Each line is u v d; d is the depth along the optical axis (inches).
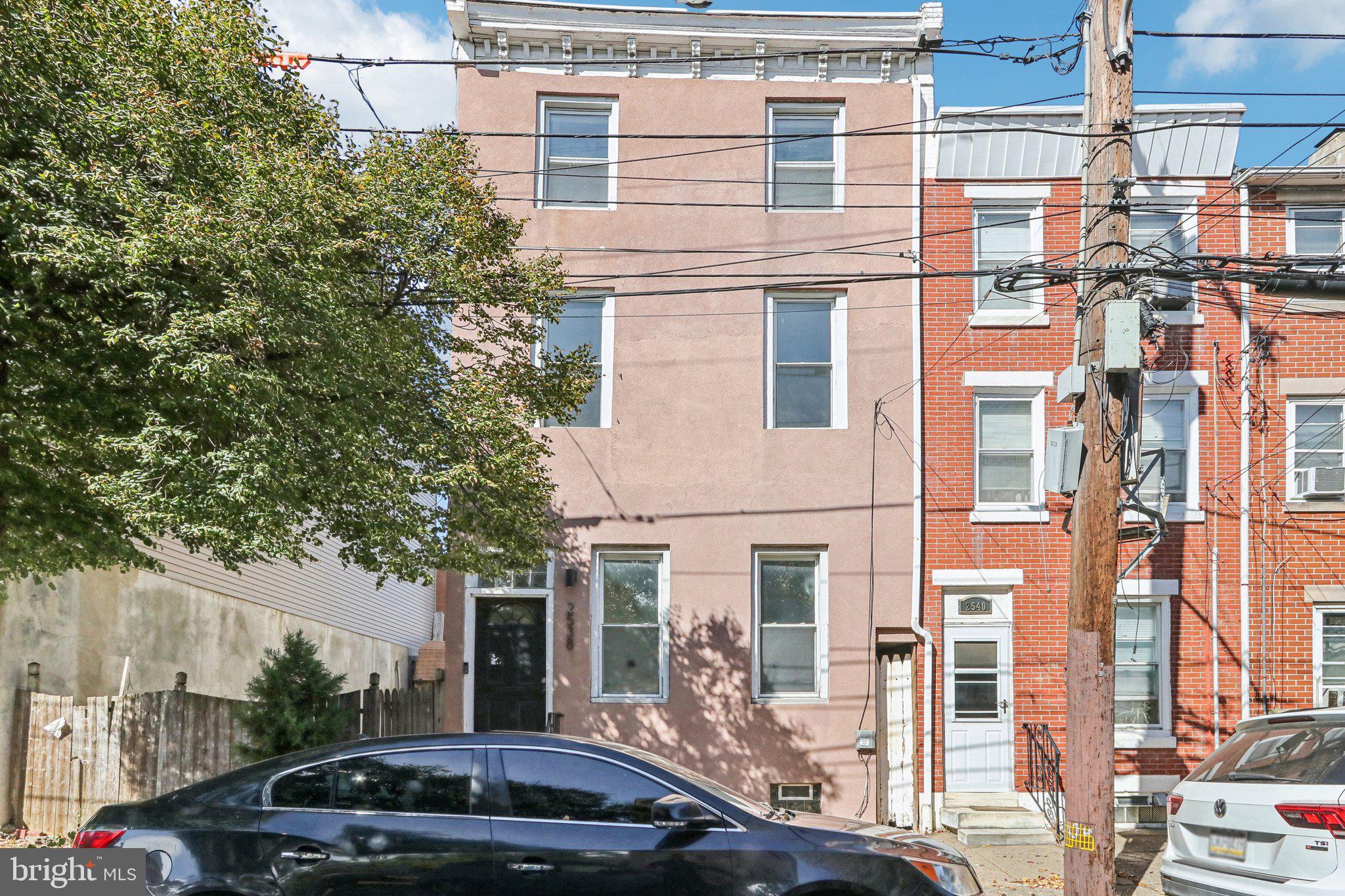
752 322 540.1
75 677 510.0
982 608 530.9
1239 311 537.6
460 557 406.6
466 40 548.4
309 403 347.9
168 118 322.7
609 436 533.3
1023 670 522.9
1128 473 353.1
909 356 539.2
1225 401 535.8
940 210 546.6
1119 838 487.5
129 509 301.9
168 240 298.8
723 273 542.6
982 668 527.8
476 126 546.0
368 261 390.6
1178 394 539.2
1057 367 537.0
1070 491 352.2
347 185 373.4
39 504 347.9
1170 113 535.8
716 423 535.2
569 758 240.2
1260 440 533.6
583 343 538.9
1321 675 524.7
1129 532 373.7
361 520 378.6
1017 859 441.7
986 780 519.2
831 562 528.4
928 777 511.8
